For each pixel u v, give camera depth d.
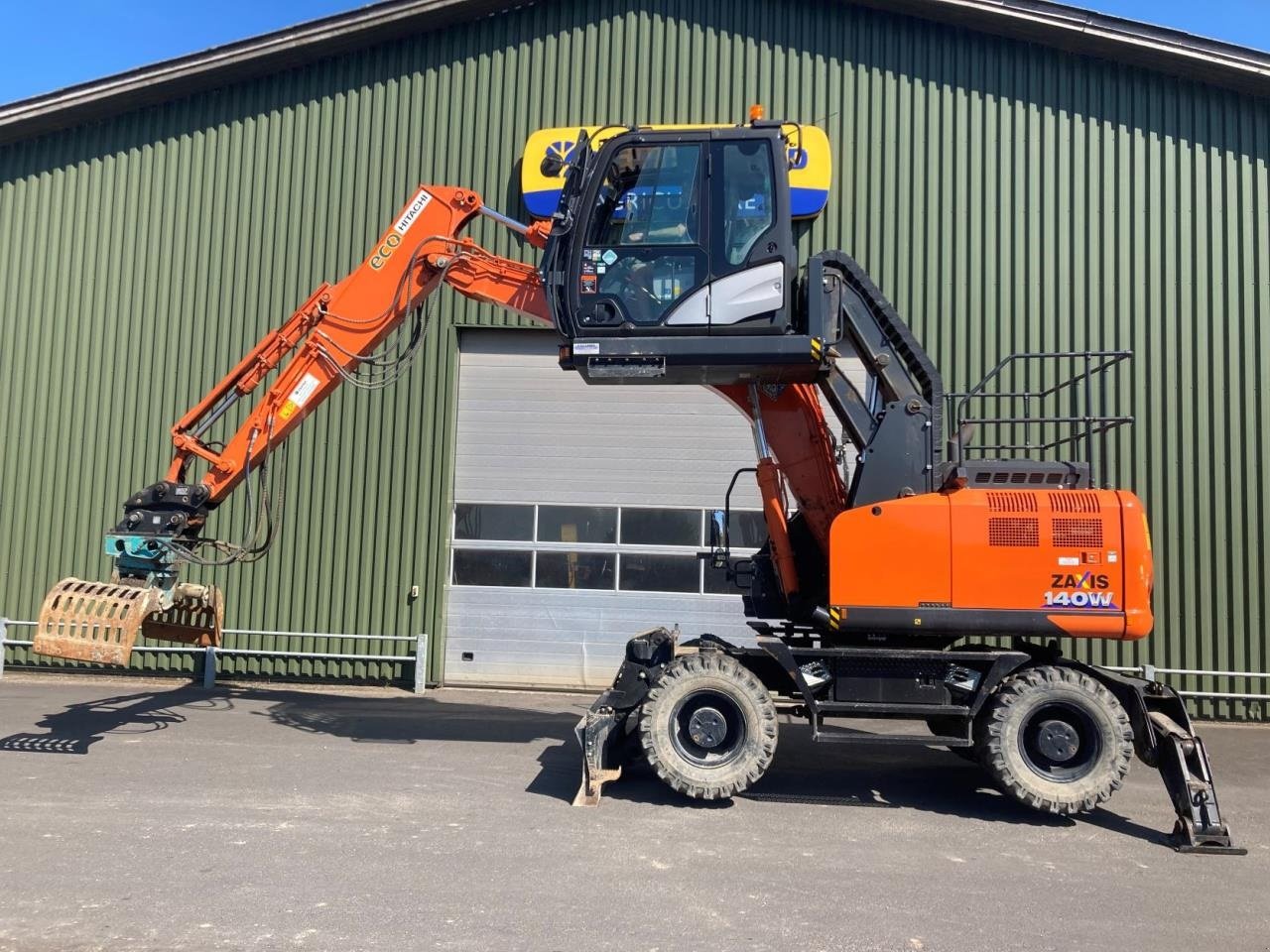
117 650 6.70
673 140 6.68
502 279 7.90
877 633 6.68
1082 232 10.86
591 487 11.41
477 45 11.66
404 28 11.59
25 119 11.88
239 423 11.60
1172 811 6.50
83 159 12.16
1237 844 5.82
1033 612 6.27
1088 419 6.68
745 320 6.49
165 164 12.01
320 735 8.28
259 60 11.62
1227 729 9.84
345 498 11.35
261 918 4.21
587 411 11.48
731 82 11.37
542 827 5.71
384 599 11.23
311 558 11.33
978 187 10.99
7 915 4.20
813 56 11.31
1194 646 10.32
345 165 11.72
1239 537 10.40
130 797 6.14
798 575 7.38
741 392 7.24
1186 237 10.77
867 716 6.47
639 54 11.50
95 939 3.96
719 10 11.45
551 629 11.29
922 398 6.76
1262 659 10.27
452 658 11.29
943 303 10.92
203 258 11.84
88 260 12.02
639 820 5.93
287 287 11.66
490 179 11.52
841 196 11.12
